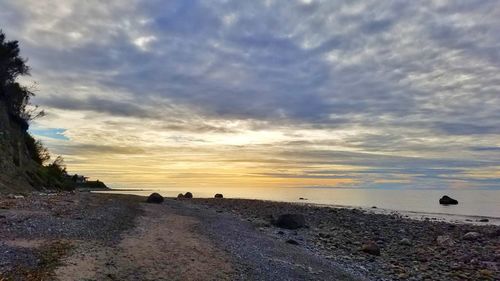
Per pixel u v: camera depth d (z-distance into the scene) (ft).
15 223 64.39
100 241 59.16
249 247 68.69
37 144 235.20
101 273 43.78
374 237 93.20
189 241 67.72
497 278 58.08
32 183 174.50
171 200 193.57
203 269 50.62
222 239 74.08
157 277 45.37
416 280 56.03
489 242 88.28
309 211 153.38
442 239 88.12
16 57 195.93
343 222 121.49
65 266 44.27
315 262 62.59
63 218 74.90
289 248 73.10
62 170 253.03
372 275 57.62
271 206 172.35
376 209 191.62
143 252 55.62
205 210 141.90
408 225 118.01
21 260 44.39
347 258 68.39
